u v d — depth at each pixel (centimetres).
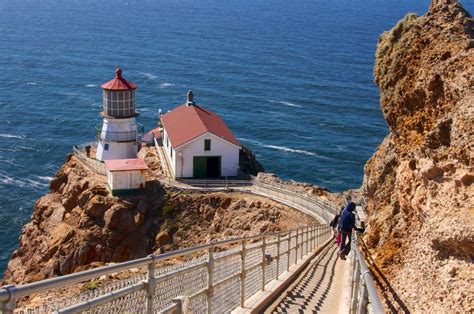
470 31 1377
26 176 7800
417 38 1455
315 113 11119
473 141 940
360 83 13975
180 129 5622
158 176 5328
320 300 1800
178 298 1048
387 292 1152
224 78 13925
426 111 1288
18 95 11806
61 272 4794
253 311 1543
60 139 9219
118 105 5953
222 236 4684
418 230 1120
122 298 884
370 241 1521
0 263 5712
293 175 8138
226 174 5441
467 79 1127
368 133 10012
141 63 15488
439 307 882
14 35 19888
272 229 4556
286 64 16012
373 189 1845
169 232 4856
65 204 5241
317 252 3144
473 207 876
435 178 1012
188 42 19312
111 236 4838
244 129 9900
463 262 879
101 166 5544
